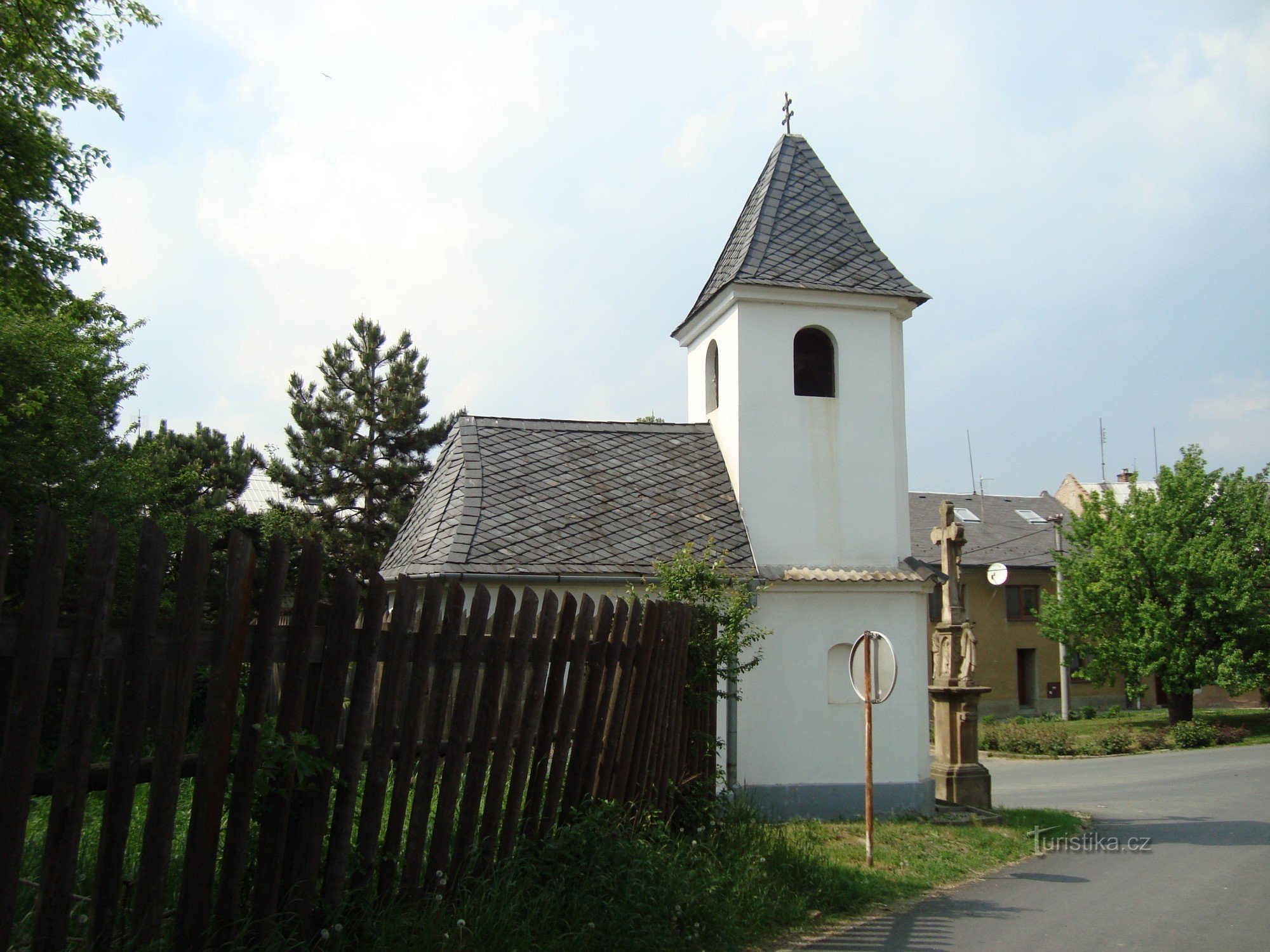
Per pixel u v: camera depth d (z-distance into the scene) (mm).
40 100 12445
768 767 11969
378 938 4785
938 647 14258
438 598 5328
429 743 5363
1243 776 20250
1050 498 45562
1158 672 30078
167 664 3920
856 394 13352
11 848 3410
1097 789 18594
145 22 12797
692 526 12430
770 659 12180
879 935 7219
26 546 14234
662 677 7965
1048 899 8578
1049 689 37406
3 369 14570
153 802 3896
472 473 12391
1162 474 31234
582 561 11320
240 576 4227
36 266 12438
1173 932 7461
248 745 4324
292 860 4637
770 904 7348
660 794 8023
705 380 14578
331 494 30594
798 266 13422
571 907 5863
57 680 3680
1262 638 29406
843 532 12984
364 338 32594
